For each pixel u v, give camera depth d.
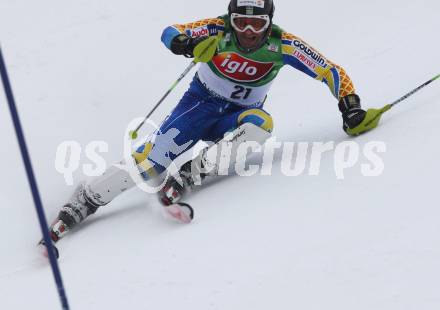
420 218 10.33
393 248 9.74
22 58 27.64
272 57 16.30
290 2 31.14
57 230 15.31
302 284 9.58
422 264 9.19
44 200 17.72
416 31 24.69
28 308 11.40
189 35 16.19
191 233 12.63
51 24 30.08
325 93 21.97
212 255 11.31
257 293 9.70
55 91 25.09
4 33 29.78
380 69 21.94
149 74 26.11
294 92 23.33
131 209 15.92
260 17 15.26
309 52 16.31
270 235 11.44
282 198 13.00
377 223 10.62
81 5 31.34
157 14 30.28
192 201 14.89
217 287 10.18
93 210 15.82
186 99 17.48
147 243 12.93
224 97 17.03
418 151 12.86
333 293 9.19
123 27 29.38
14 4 31.94
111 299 10.80
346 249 10.09
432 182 11.35
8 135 22.11
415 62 21.11
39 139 21.69
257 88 16.91
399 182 11.83
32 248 15.16
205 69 16.98
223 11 30.31
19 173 19.20
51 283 12.19
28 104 24.33
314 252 10.33
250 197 13.70
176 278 10.87
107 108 23.94
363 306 8.77
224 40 16.23
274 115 21.53
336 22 28.58
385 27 26.45
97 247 13.85
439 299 8.44
